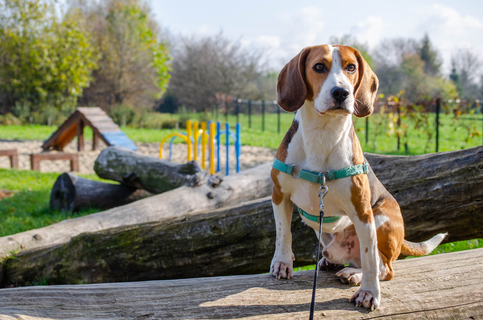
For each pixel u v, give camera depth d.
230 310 2.13
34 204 7.17
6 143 16.83
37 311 2.15
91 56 25.81
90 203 6.80
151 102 32.25
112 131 13.70
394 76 42.38
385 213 2.49
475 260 2.62
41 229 4.44
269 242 3.44
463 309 2.20
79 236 3.64
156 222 3.61
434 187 3.24
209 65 32.84
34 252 3.83
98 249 3.56
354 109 2.30
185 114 26.69
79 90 24.75
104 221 4.76
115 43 29.72
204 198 5.28
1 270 3.77
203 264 3.50
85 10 35.31
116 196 7.02
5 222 5.86
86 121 13.88
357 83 2.30
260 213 3.46
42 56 23.83
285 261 2.50
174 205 5.13
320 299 2.24
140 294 2.32
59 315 2.12
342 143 2.25
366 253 2.23
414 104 13.54
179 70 33.91
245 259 3.48
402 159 3.50
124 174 6.90
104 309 2.18
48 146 14.76
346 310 2.14
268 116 31.56
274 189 2.49
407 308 2.18
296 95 2.26
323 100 2.10
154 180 6.64
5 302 2.24
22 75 24.17
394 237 2.46
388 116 14.23
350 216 2.30
